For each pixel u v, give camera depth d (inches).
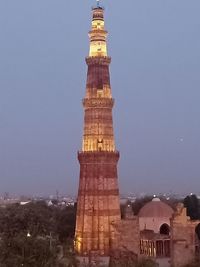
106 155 4805.6
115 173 4852.4
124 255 4249.5
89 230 4702.3
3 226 5516.7
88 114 4970.5
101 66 5049.2
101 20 5137.8
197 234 5123.0
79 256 4594.0
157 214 5315.0
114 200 4785.9
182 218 4264.3
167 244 4889.3
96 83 5007.4
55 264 3078.2
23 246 2952.8
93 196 4753.9
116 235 4557.1
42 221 5821.9
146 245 4963.1
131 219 4530.0
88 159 4815.5
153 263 4035.4
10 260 2842.0
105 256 4603.8
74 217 6328.7
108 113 4972.9
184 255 4197.8
